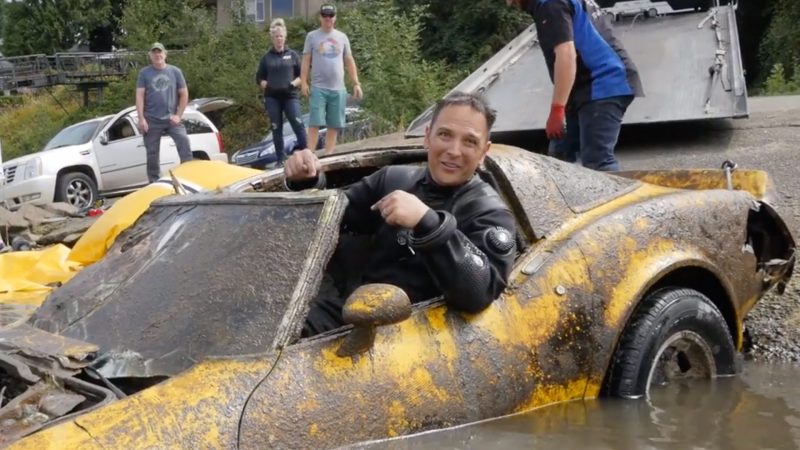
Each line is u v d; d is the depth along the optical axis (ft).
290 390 8.30
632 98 19.27
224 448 7.72
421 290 10.21
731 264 12.96
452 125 10.61
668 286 12.25
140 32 96.22
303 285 9.23
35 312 10.89
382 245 10.65
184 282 9.89
